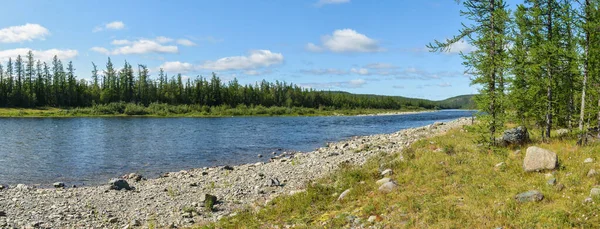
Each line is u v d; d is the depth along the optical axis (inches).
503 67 614.9
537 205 346.9
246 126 2586.1
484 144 646.5
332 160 897.5
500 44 619.2
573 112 770.8
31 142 1517.0
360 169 649.0
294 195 527.2
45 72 4694.9
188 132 2038.6
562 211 318.3
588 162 454.6
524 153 567.5
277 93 6033.5
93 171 933.2
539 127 856.3
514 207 350.3
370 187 501.7
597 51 581.9
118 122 2938.0
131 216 518.9
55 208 553.0
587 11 562.3
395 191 458.6
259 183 698.8
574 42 629.3
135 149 1333.7
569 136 684.7
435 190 439.2
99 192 665.6
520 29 690.2
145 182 769.6
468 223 325.7
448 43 637.3
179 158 1136.8
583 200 335.9
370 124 2864.2
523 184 411.8
